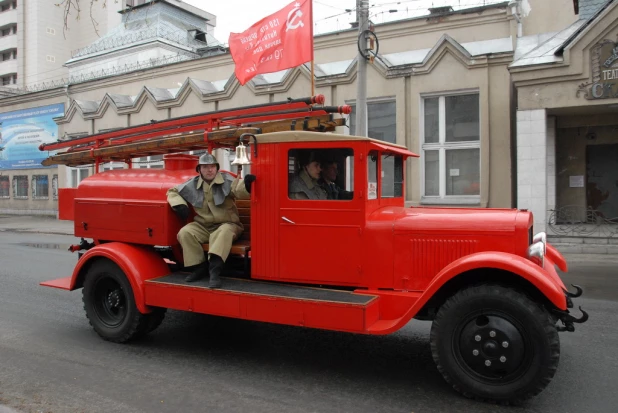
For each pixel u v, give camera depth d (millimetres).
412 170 13891
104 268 5570
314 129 5336
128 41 25797
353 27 16312
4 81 48812
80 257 5855
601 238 11281
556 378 4453
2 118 26812
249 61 13141
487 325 3875
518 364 3805
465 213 4535
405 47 15008
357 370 4703
